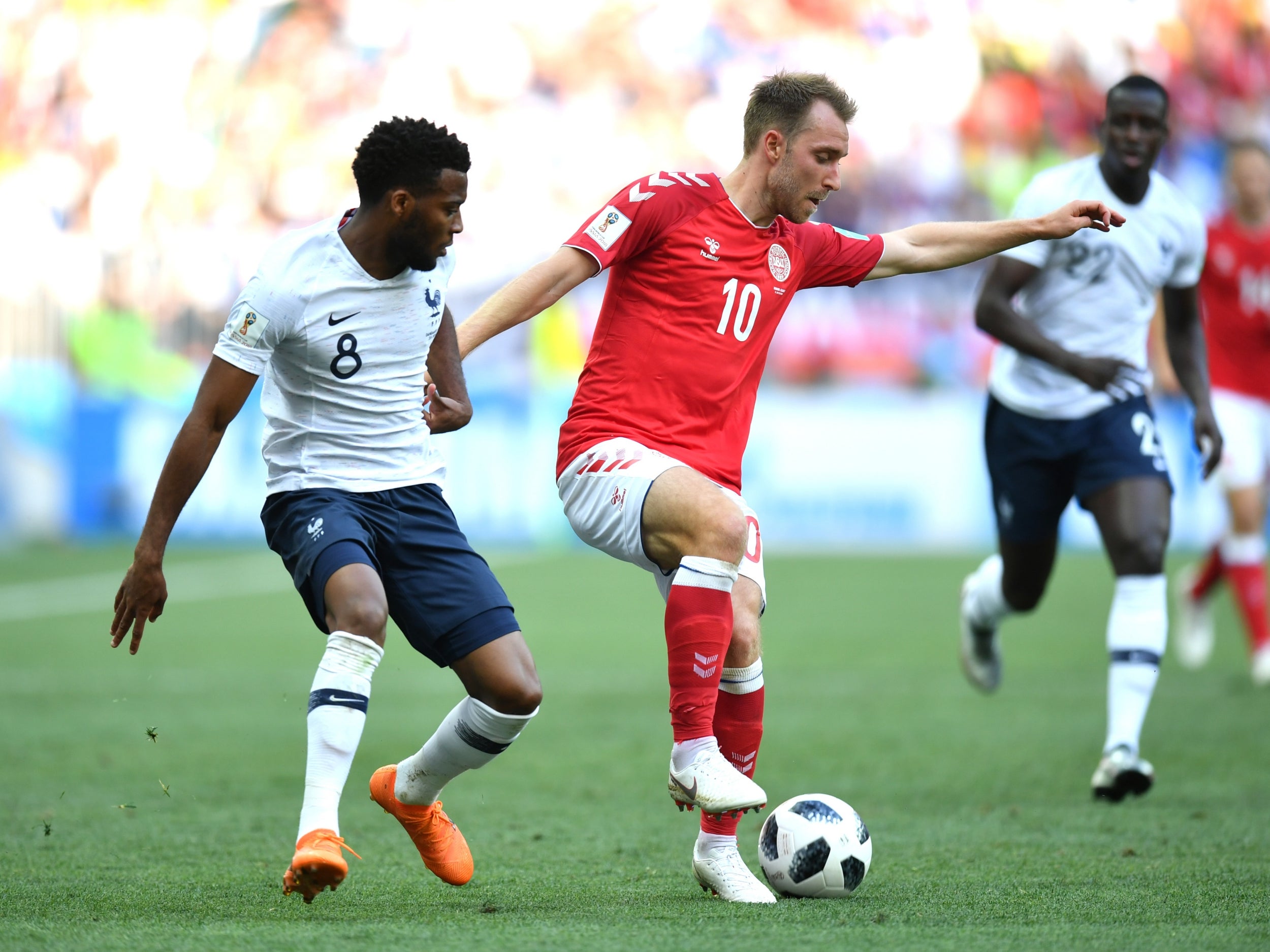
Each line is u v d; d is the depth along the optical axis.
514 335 71.56
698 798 12.12
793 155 13.32
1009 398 20.38
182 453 11.87
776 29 80.81
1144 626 18.53
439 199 11.93
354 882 13.49
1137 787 17.94
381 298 12.31
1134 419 19.47
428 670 35.62
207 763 21.56
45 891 12.83
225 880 13.41
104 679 31.89
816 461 70.75
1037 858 14.41
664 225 13.48
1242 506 29.72
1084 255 19.52
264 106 80.31
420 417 12.98
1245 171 28.25
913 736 24.08
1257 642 30.05
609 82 80.94
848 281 14.48
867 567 61.72
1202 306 29.42
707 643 12.30
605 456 13.30
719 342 13.52
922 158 78.06
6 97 80.31
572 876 13.76
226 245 77.88
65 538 71.25
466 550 12.82
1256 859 14.24
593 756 22.28
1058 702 28.02
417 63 81.06
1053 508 20.48
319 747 11.48
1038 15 78.88
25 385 73.38
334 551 12.03
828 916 11.48
